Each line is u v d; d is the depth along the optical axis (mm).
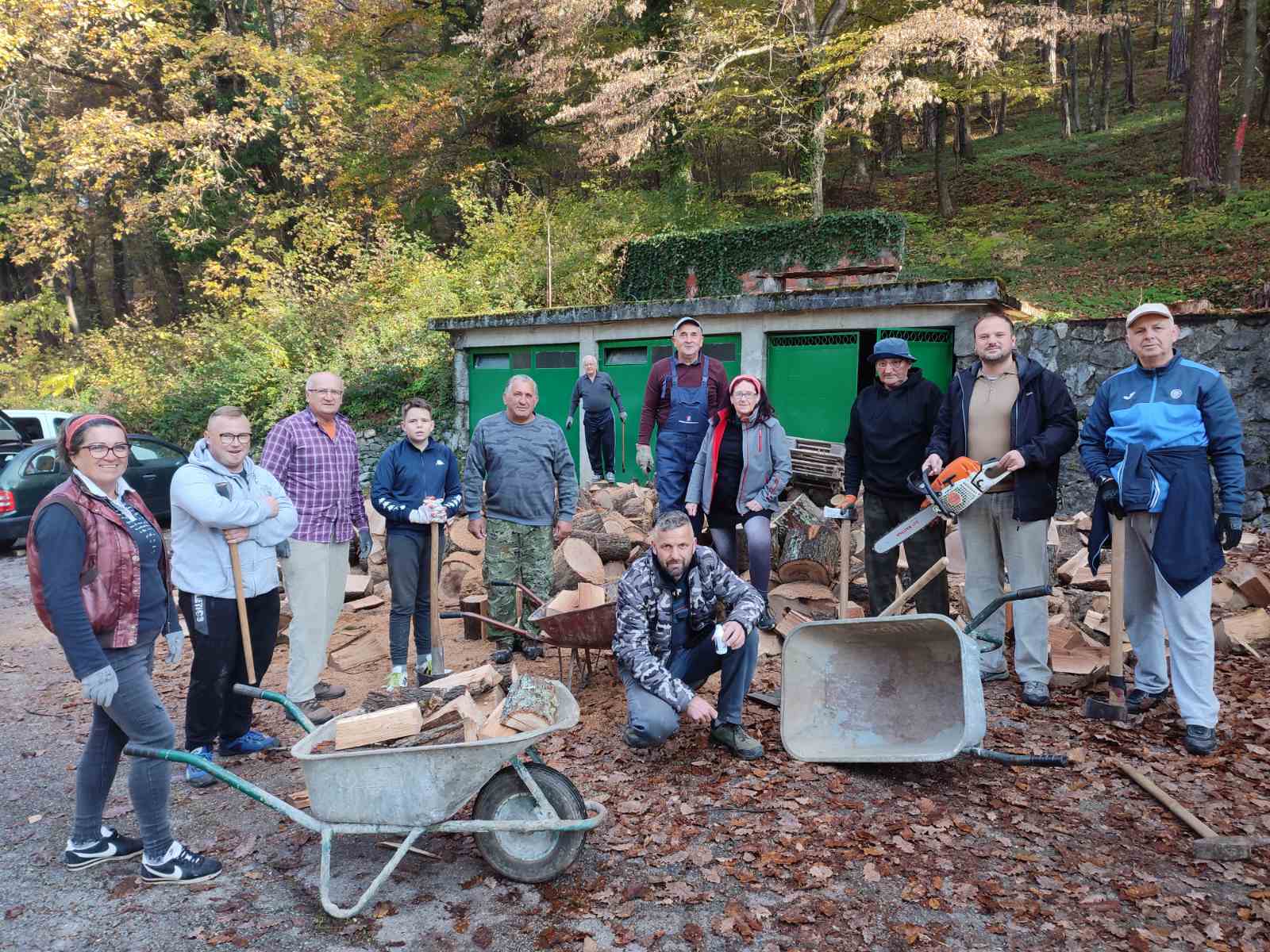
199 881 3023
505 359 12938
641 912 2770
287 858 3193
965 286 8203
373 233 21688
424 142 21828
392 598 4871
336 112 22734
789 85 17453
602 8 16422
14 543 10828
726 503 5035
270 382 16156
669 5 18656
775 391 10117
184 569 3744
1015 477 4312
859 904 2775
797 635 3971
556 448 5457
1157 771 3607
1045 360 8516
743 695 3908
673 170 19453
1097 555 4133
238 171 23188
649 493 8125
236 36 21984
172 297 28953
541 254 16922
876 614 5035
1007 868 2957
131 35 19391
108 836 3197
